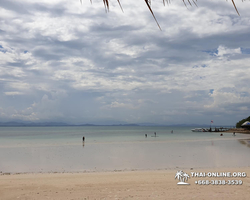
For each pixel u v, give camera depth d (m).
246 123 105.69
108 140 54.75
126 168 17.81
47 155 26.06
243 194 9.19
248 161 20.84
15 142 48.25
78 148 34.34
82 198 8.90
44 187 10.74
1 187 10.74
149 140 54.00
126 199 8.71
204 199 8.55
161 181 12.02
